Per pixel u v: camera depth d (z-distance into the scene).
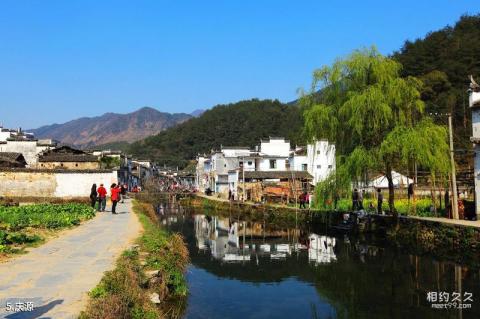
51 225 24.09
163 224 49.41
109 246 18.16
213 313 15.68
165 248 19.55
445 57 86.62
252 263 26.14
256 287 20.11
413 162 31.27
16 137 69.12
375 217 34.78
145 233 22.48
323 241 35.12
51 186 47.25
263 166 79.94
